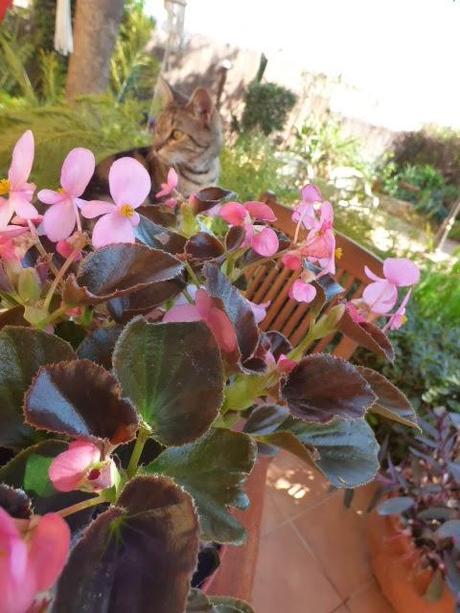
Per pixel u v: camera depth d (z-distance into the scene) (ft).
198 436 0.54
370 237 4.59
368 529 2.56
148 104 5.94
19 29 6.91
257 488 1.29
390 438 2.91
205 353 0.56
